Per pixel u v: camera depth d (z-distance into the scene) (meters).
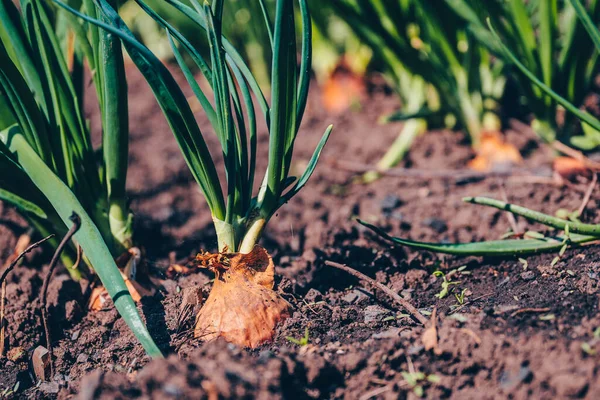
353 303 0.83
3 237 0.94
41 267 0.91
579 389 0.71
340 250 0.90
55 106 0.83
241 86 0.79
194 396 0.72
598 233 0.83
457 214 0.96
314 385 0.75
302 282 0.86
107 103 0.81
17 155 0.80
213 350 0.75
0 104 0.81
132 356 0.80
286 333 0.79
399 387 0.74
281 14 0.74
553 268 0.83
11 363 0.81
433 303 0.82
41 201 0.83
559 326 0.76
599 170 0.94
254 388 0.73
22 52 0.80
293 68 0.77
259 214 0.80
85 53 0.84
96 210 0.85
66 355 0.81
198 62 0.79
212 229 0.99
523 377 0.73
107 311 0.84
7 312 0.84
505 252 0.83
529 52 0.96
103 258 0.77
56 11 0.90
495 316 0.78
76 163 0.84
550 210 0.93
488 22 0.88
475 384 0.74
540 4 0.94
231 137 0.77
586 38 0.94
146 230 0.99
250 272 0.80
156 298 0.85
